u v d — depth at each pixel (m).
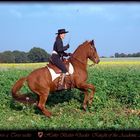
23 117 13.93
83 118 13.38
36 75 13.73
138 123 12.15
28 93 16.66
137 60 63.41
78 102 15.48
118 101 15.85
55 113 14.31
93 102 14.99
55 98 15.88
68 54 14.33
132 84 17.31
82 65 14.28
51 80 13.70
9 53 65.50
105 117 13.32
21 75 23.38
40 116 14.02
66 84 13.97
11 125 12.40
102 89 16.58
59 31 13.68
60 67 13.72
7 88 17.22
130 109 14.87
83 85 14.16
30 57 62.53
